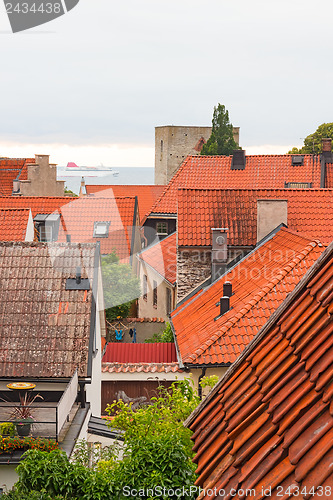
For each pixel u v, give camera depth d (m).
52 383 19.34
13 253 22.72
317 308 7.31
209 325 25.50
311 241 26.92
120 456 19.19
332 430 5.94
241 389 8.01
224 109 109.69
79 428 17.78
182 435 14.00
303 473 5.75
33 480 13.57
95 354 22.20
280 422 6.55
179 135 125.75
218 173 57.41
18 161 70.25
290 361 7.12
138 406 26.28
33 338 20.00
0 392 19.34
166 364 26.70
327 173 56.50
